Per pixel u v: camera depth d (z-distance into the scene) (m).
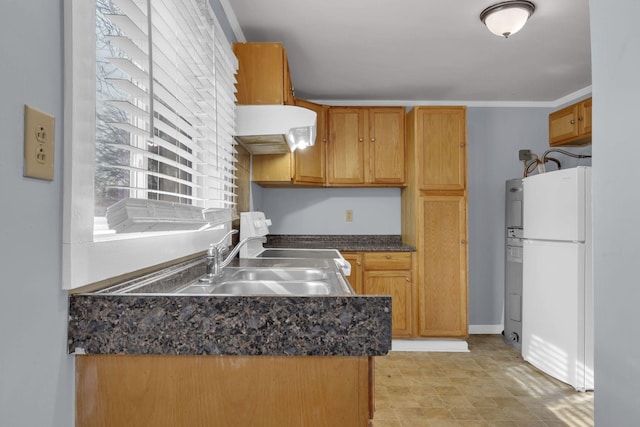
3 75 0.59
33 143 0.65
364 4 2.19
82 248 0.78
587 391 2.57
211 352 0.81
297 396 0.84
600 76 1.14
